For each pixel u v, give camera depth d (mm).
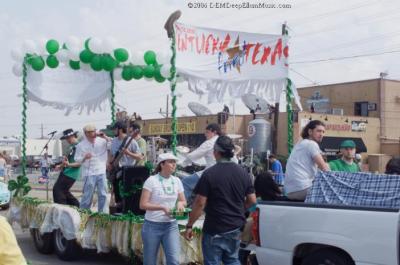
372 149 41781
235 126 40219
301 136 7383
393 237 4977
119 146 9344
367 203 5797
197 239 7574
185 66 8594
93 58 10508
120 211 8758
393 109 43500
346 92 45062
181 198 6371
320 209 5535
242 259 6816
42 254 9758
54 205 9258
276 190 7383
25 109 10742
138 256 7938
